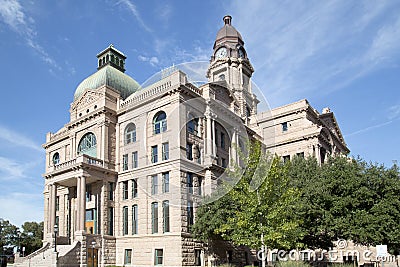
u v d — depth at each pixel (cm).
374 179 3575
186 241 4188
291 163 4303
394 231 3353
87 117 5250
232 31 7106
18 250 7812
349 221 3484
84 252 4409
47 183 5088
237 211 3341
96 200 4919
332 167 3875
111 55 6253
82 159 4681
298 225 3309
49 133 6391
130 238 4641
